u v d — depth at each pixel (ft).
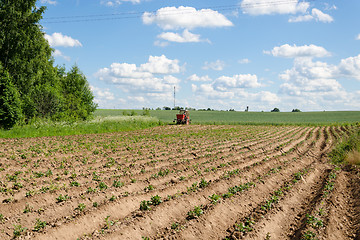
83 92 147.33
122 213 28.81
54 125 100.12
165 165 50.16
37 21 121.29
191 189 35.06
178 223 27.07
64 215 28.17
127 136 93.04
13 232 23.90
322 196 34.24
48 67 136.67
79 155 56.90
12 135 86.02
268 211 29.76
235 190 35.58
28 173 42.11
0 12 112.78
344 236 24.89
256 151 68.28
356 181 40.83
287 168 50.14
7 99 96.58
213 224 26.68
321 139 99.25
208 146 73.97
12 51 114.52
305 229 25.18
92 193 32.91
